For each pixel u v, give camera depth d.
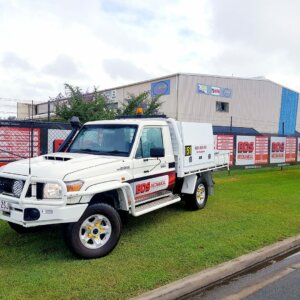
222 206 8.93
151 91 32.47
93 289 4.22
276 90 39.22
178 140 7.62
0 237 6.26
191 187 8.15
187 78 30.91
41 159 6.07
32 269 4.82
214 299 4.26
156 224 7.19
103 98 15.80
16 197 5.17
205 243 5.96
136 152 6.43
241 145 16.05
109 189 5.47
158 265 4.99
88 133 7.04
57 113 15.40
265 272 5.09
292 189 11.65
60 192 5.00
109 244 5.38
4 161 9.41
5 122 9.39
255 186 12.27
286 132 41.03
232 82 34.50
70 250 5.17
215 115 33.28
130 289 4.23
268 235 6.45
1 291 4.14
